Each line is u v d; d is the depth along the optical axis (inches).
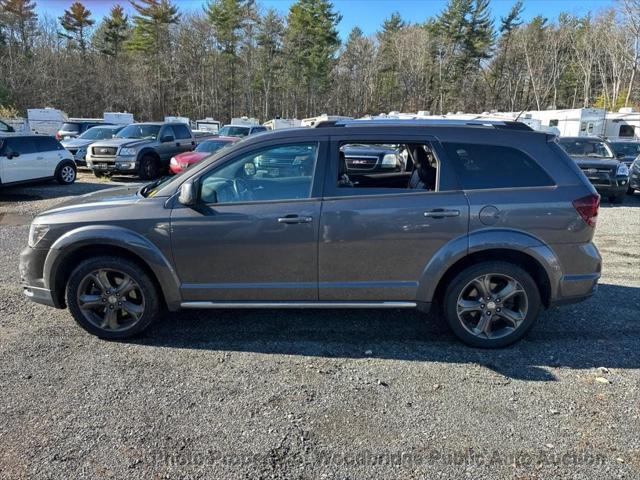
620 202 454.9
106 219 142.2
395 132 141.8
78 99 2028.8
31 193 470.9
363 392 122.2
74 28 2564.0
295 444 102.0
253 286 142.9
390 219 137.6
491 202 137.6
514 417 112.0
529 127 146.6
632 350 146.3
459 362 138.3
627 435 105.6
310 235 138.8
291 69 2357.3
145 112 2265.0
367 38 2778.1
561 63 2596.0
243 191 142.3
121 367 133.6
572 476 93.0
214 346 147.1
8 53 1887.3
